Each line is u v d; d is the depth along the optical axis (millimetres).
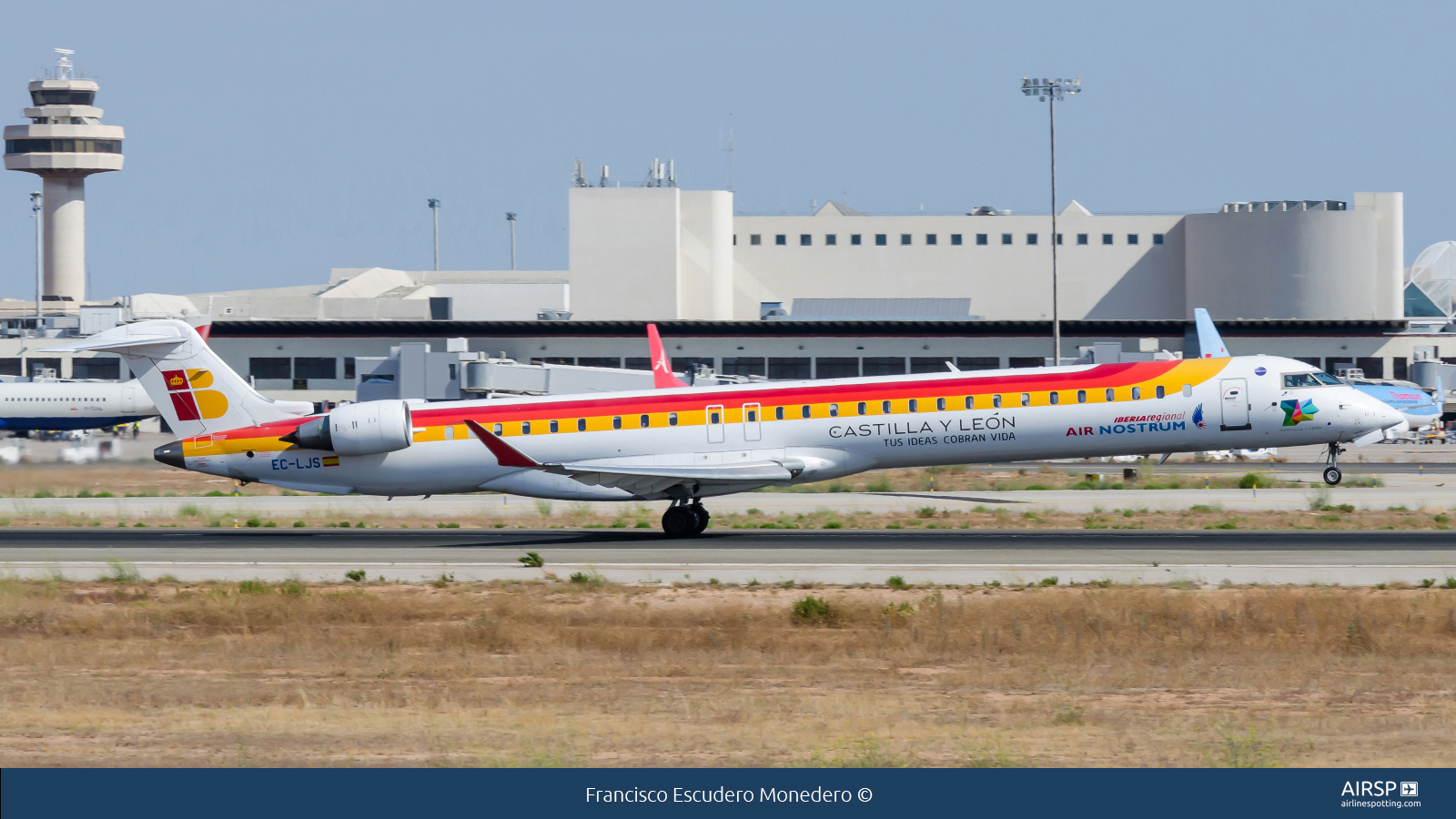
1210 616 88938
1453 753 56000
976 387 145125
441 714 64625
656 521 160750
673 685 72375
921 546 131375
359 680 74812
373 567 118688
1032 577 108000
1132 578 106750
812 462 142875
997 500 182500
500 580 110625
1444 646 80688
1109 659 78500
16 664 80562
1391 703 66875
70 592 107688
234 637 89312
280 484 151500
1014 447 145125
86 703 68438
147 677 76062
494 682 73625
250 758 55281
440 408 149750
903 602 97625
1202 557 119062
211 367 152125
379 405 147375
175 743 58406
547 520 165375
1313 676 73312
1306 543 129875
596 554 127062
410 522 164125
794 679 74000
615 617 93250
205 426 152500
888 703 67250
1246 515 157750
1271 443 147750
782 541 138625
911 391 144875
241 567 119688
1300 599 93438
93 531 157250
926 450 144750
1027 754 55688
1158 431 145375
